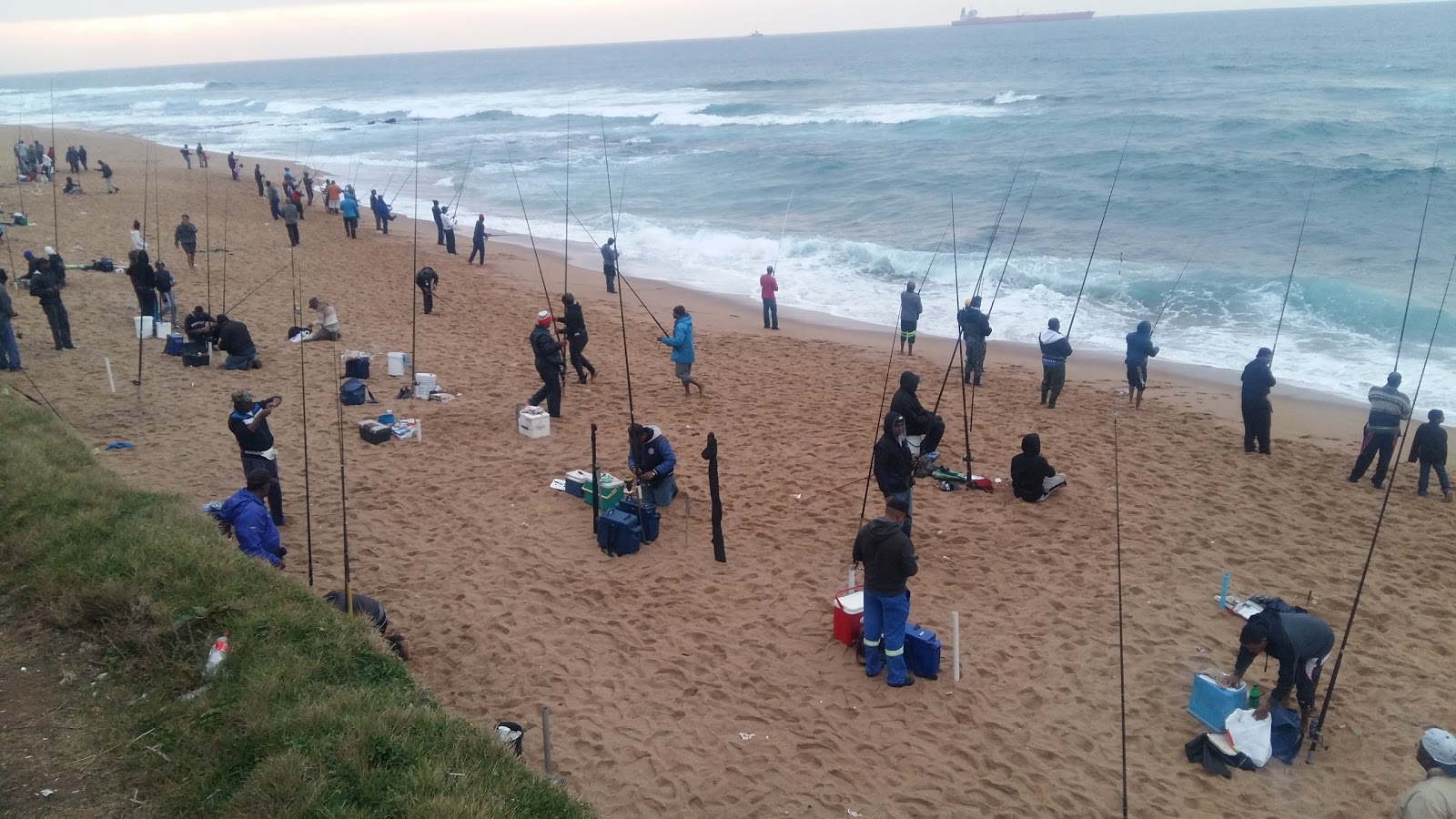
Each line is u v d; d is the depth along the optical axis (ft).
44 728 17.37
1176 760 22.07
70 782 16.02
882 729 23.12
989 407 49.34
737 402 48.57
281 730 17.15
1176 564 31.30
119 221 97.14
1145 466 40.32
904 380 35.83
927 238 96.58
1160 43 419.74
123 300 62.90
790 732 23.00
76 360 49.52
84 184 125.70
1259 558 31.81
